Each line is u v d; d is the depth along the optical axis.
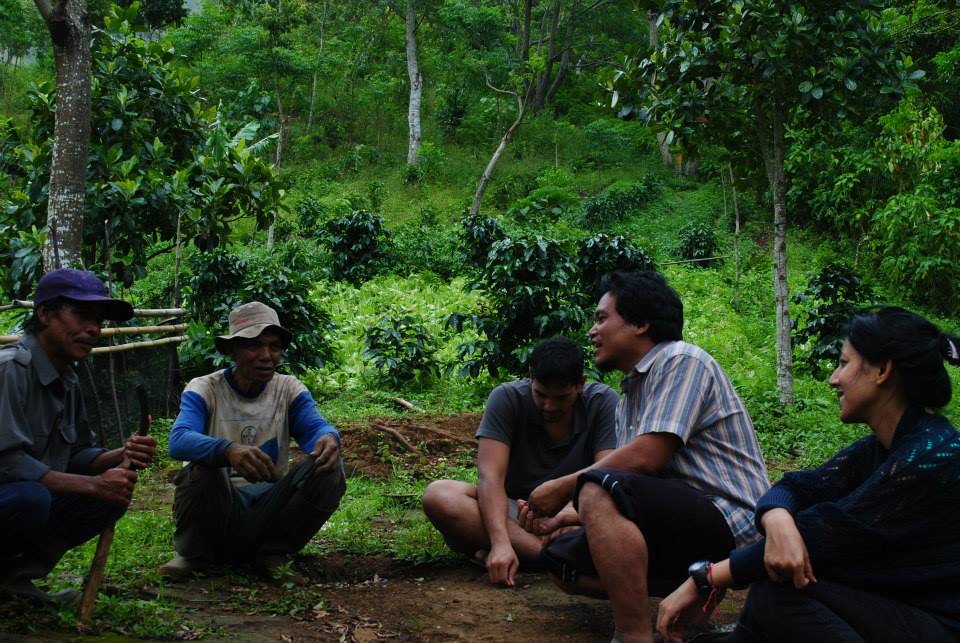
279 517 4.12
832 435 9.92
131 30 9.44
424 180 34.94
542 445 4.22
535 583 4.23
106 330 7.00
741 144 12.05
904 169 20.92
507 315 11.45
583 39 46.34
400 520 5.54
